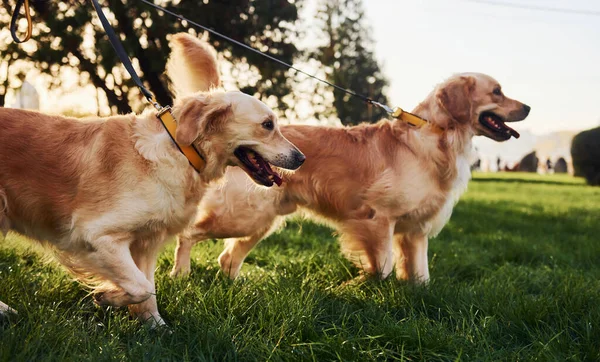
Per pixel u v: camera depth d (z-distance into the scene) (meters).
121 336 1.39
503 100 2.21
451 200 2.20
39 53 4.26
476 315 1.62
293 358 1.28
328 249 2.71
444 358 1.34
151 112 1.52
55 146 1.44
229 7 4.64
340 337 1.35
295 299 1.57
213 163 1.53
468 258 2.63
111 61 4.09
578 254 2.84
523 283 2.12
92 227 1.39
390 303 1.72
